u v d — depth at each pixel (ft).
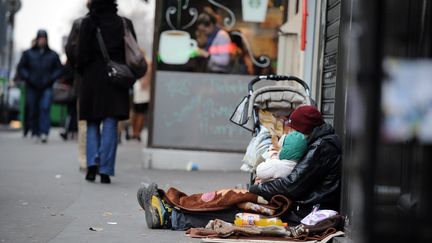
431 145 18.60
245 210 34.45
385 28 16.57
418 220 17.79
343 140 33.40
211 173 58.95
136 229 35.09
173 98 61.93
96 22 50.21
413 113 15.87
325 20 39.81
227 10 61.62
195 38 61.82
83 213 39.17
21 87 132.26
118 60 50.70
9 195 44.50
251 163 38.58
